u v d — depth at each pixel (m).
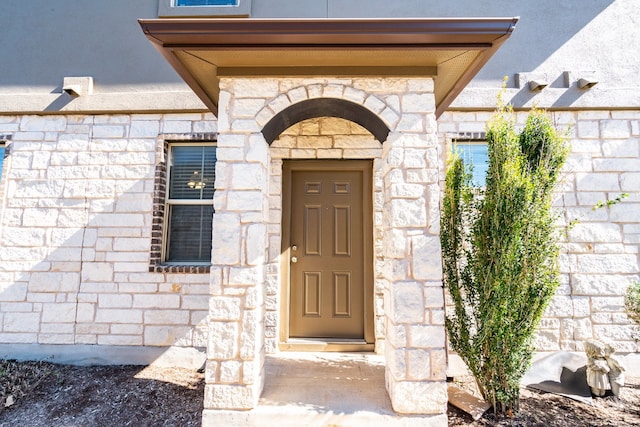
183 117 4.62
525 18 4.68
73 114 4.66
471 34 2.52
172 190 4.70
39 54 4.82
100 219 4.49
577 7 4.70
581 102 4.43
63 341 4.32
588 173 4.37
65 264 4.43
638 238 4.26
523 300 2.98
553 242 3.14
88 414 3.16
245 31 2.52
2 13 4.88
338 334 4.22
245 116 2.97
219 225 2.86
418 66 2.95
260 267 2.88
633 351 4.09
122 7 4.86
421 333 2.72
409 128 2.93
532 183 3.06
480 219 3.17
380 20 2.49
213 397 2.68
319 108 3.23
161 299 4.35
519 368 3.05
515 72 4.57
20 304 4.38
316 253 4.33
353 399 2.87
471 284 3.21
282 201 4.33
